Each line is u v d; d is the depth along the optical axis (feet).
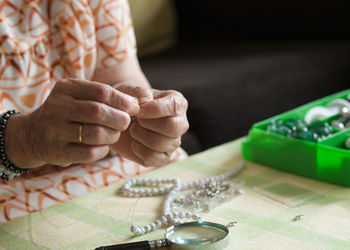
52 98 2.17
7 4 3.04
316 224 2.14
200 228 2.10
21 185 2.80
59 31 3.20
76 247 2.09
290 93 6.13
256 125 3.07
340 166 2.56
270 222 2.19
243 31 7.54
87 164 3.07
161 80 6.01
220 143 5.65
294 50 6.67
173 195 2.51
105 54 3.39
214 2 7.61
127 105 2.11
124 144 2.61
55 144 2.20
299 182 2.65
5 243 2.16
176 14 7.88
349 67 6.49
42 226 2.30
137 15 7.12
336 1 6.82
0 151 2.39
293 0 7.06
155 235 2.16
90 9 3.29
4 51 2.99
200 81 5.87
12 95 3.05
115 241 2.12
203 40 7.73
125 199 2.55
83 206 2.49
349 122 3.16
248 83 5.95
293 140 2.74
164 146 2.40
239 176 2.76
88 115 2.07
